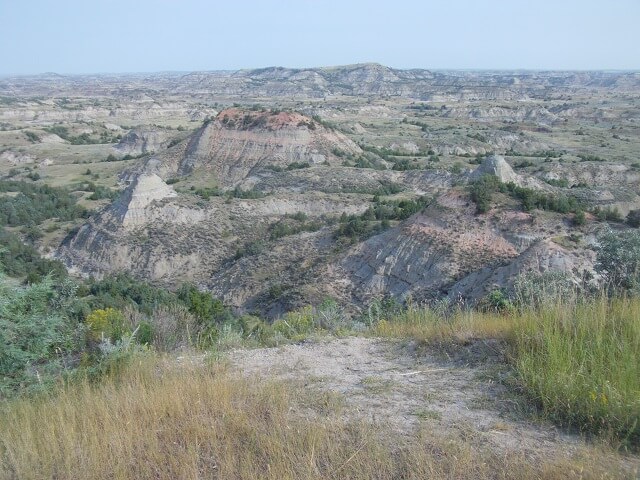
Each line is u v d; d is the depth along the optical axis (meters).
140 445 4.11
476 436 4.07
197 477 3.68
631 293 7.36
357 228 37.41
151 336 8.22
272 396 4.88
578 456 3.69
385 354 6.49
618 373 4.39
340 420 4.40
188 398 4.82
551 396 4.41
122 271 42.81
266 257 37.91
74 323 8.34
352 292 29.67
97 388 5.68
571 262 22.36
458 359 5.89
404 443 3.98
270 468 3.66
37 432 4.45
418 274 28.31
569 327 5.50
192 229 46.44
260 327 10.31
